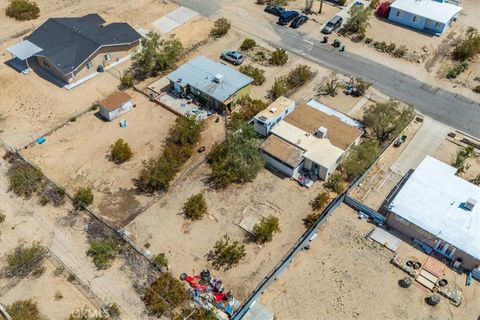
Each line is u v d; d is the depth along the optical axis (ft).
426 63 202.80
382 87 189.78
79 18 213.46
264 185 150.10
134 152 160.76
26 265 126.31
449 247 127.13
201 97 179.42
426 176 142.31
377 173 154.30
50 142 165.07
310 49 211.00
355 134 158.10
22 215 140.36
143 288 122.11
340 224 138.62
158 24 226.79
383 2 244.22
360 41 216.13
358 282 123.95
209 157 156.76
